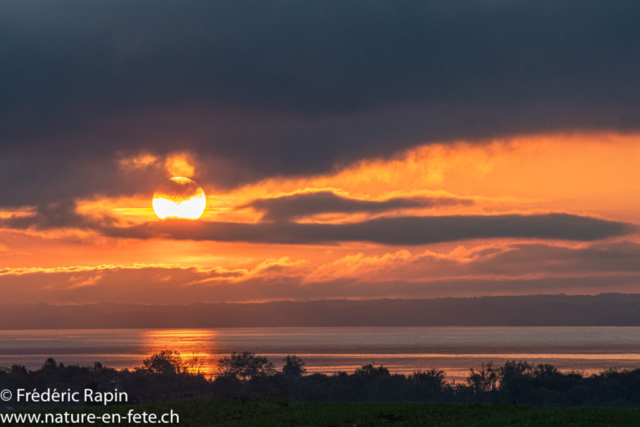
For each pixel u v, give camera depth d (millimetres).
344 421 103500
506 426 92625
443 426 96938
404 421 102938
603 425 90688
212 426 100375
